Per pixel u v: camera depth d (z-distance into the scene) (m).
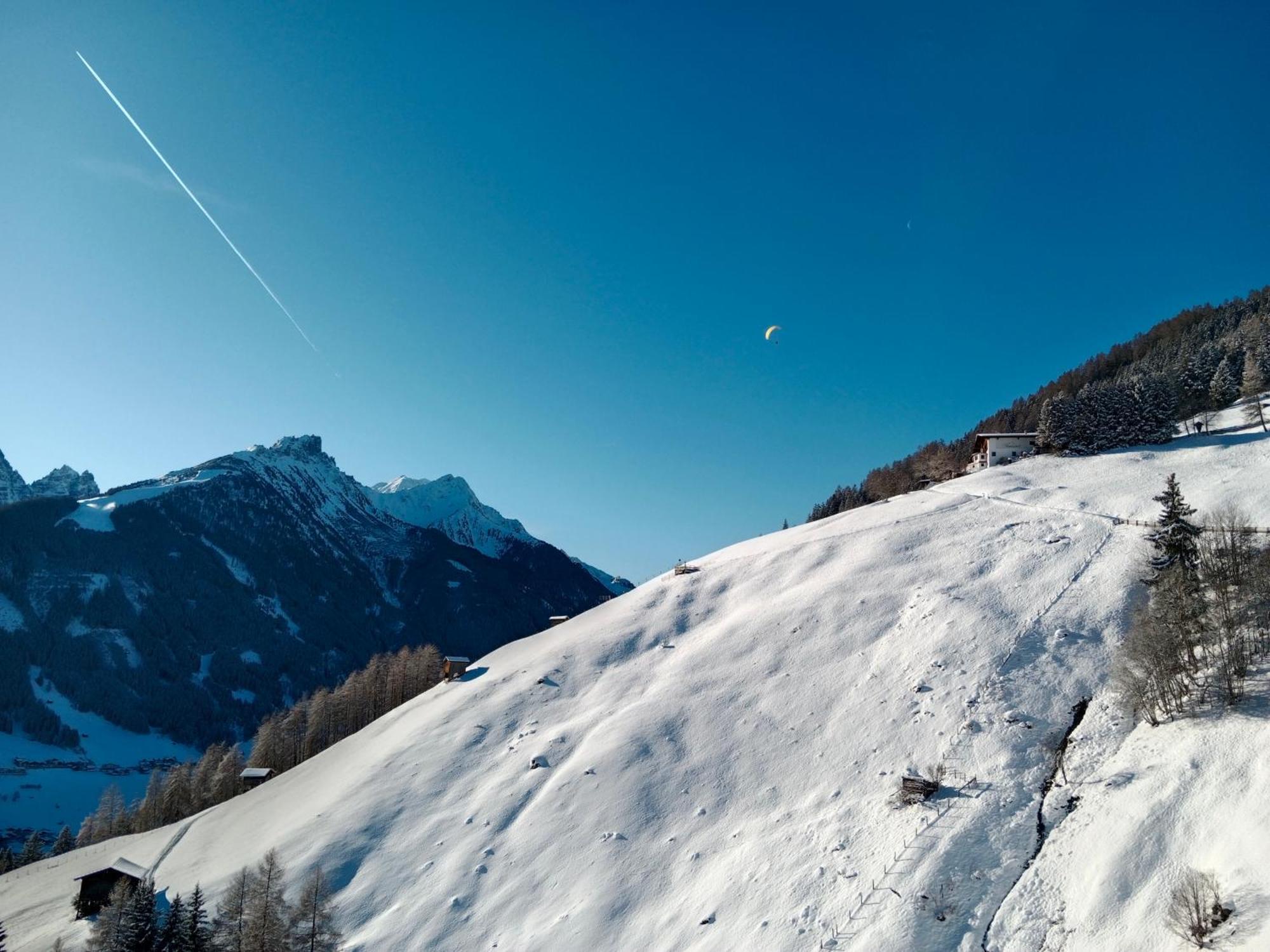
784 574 95.56
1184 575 56.34
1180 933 32.84
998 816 46.72
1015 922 38.91
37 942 64.00
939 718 58.75
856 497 179.38
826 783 57.31
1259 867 32.97
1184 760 43.03
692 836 57.25
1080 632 63.19
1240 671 46.69
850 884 45.75
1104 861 39.31
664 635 91.00
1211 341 192.12
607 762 67.38
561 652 93.19
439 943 52.59
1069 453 119.19
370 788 73.62
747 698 71.69
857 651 72.56
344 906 58.19
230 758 120.00
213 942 53.47
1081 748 50.06
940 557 85.56
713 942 45.69
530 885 56.28
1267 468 89.25
